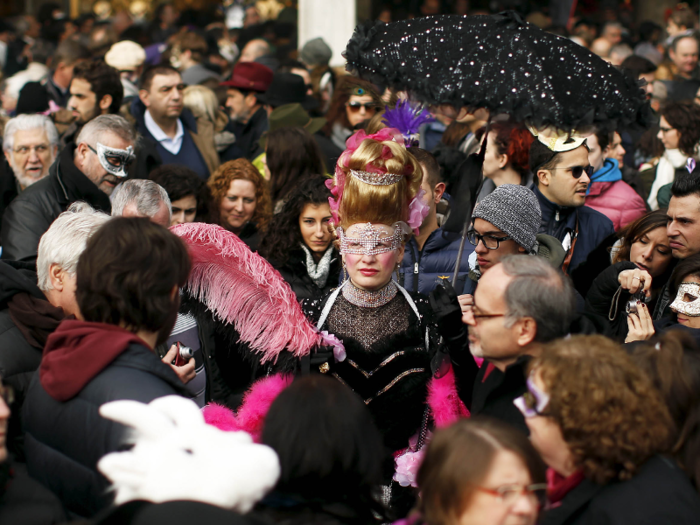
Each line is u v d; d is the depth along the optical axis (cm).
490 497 571
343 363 977
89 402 705
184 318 1092
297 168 1702
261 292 968
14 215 1413
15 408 840
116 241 729
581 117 971
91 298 731
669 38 3950
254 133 2464
